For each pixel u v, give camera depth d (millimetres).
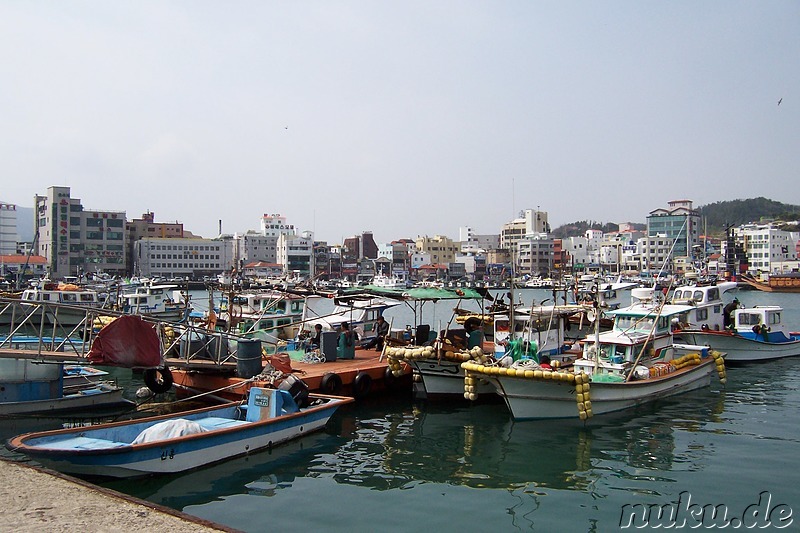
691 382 22734
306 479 13594
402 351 20719
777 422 18484
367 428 18016
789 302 77438
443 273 164250
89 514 8406
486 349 24984
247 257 158875
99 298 55125
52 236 120625
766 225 152875
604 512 11945
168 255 138750
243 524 11266
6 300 17812
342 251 164250
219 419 15625
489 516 11734
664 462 14828
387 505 12211
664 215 144000
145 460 12492
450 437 17047
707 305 30969
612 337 21047
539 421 18547
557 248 159250
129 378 26500
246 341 19719
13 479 9914
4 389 18062
